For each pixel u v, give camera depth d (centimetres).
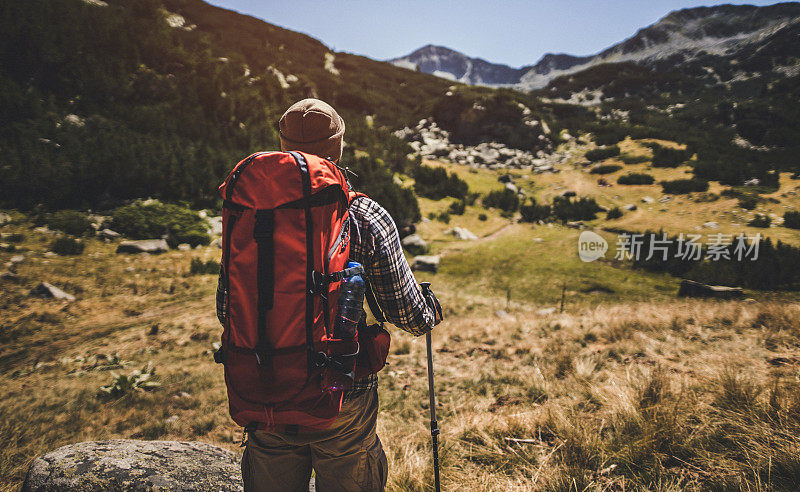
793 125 7294
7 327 1485
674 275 2839
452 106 8694
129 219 2811
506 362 722
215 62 6184
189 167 3628
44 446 573
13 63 3997
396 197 4288
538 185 6206
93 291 1936
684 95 12812
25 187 2841
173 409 743
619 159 6656
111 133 3838
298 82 7219
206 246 2847
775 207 4006
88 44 4769
